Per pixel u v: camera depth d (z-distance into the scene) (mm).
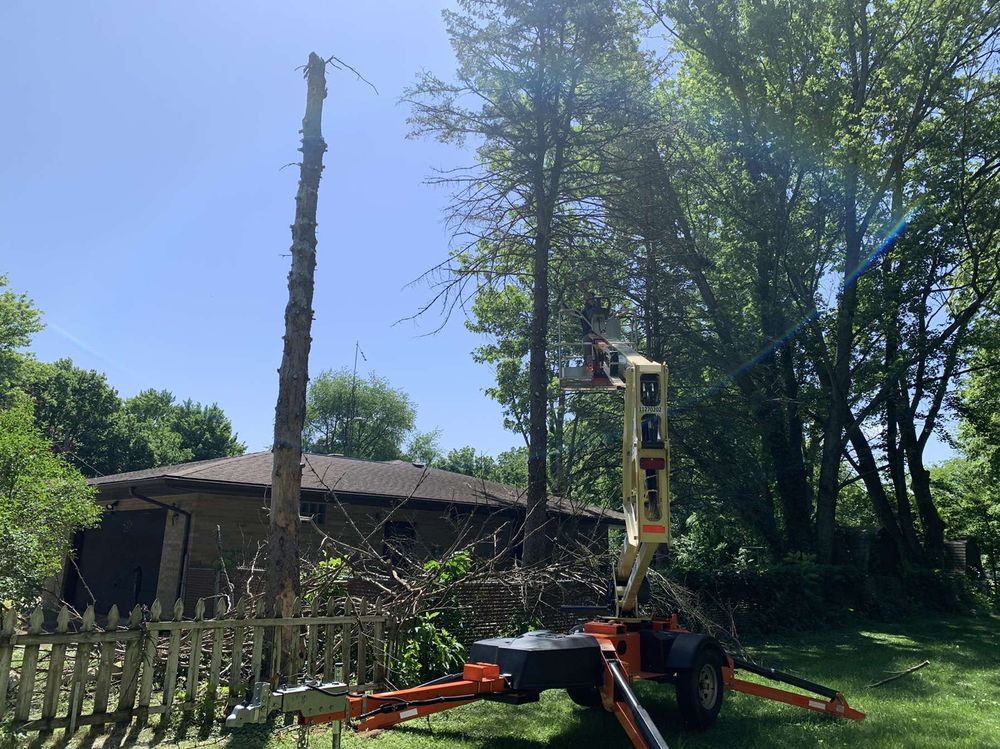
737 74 23516
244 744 6469
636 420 7652
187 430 52344
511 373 29766
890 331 23719
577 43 15867
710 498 22297
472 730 7395
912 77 22781
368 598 9898
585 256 16797
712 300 22984
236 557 13609
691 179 21688
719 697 7895
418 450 70375
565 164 16359
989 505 36562
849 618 20516
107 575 18453
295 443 8664
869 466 29062
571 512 18953
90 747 6172
